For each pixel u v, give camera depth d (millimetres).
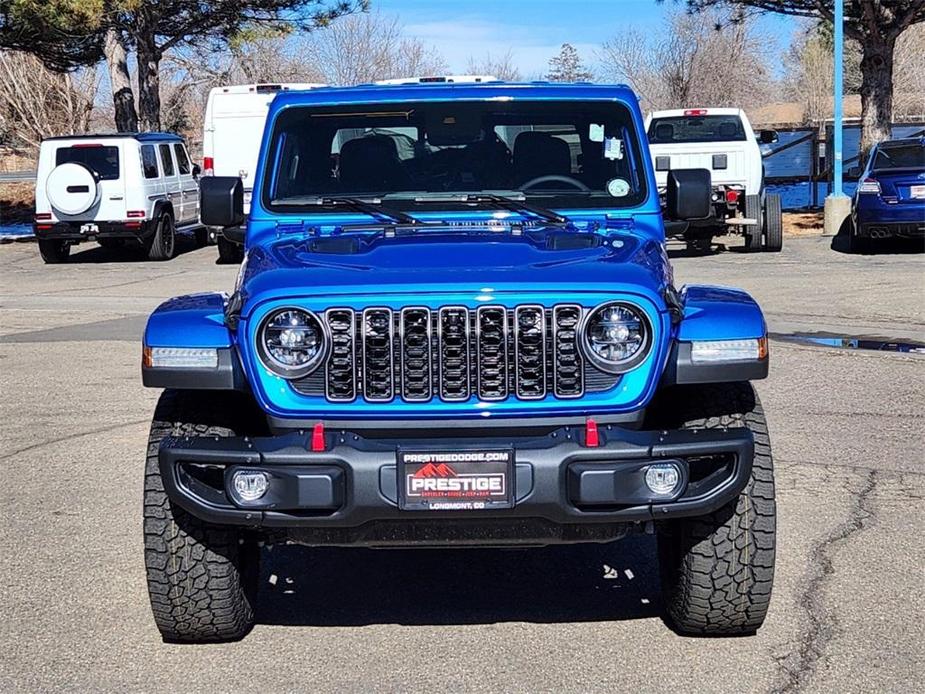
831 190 27859
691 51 50062
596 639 4863
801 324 12289
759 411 4719
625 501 4219
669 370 4461
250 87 20172
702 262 17844
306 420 4395
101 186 21297
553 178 5656
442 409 4352
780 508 6441
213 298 4930
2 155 49844
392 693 4387
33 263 22422
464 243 4988
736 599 4613
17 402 9539
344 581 5648
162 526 4609
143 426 8688
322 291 4340
